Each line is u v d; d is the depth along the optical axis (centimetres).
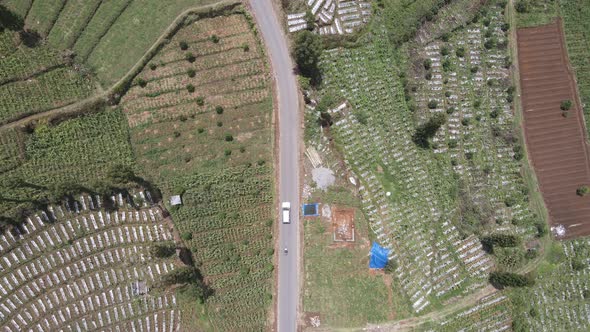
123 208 5653
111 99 5803
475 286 6375
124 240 5616
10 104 5503
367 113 6425
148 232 5700
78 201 5522
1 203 5284
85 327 5397
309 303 5981
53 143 5594
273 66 6191
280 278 5988
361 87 6450
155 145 5909
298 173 6103
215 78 6100
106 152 5744
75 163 5631
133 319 5550
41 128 5559
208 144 6009
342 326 5978
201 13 6059
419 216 6378
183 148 5959
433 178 6519
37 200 5391
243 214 5978
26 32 5656
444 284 6306
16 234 5303
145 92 5928
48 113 5600
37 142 5538
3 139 5434
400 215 6294
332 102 6309
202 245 5859
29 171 5475
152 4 6012
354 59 6475
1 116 5456
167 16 6019
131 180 5656
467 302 6312
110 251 5566
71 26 5812
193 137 6000
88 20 5856
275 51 6206
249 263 5941
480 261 6462
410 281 6203
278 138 6119
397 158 6444
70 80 5734
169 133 5956
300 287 6006
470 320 6262
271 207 6056
